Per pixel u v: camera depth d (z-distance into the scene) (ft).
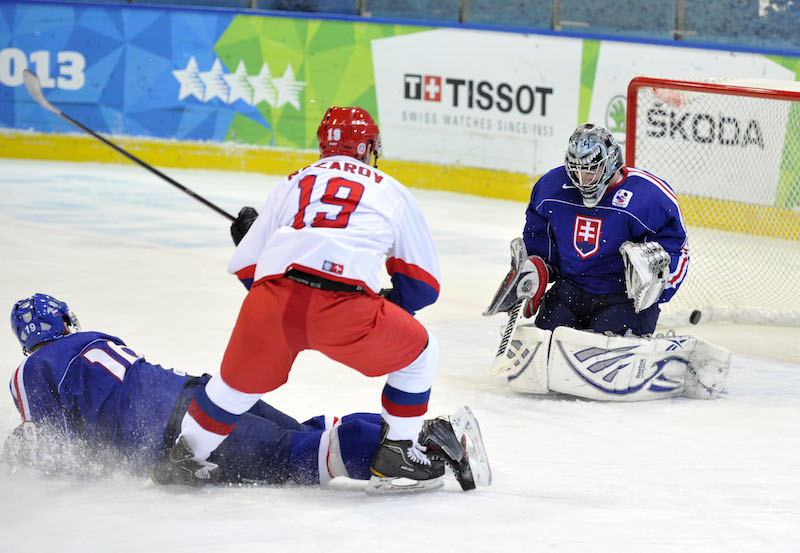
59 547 20.40
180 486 24.66
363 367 23.39
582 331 34.40
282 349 22.99
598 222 35.68
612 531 21.72
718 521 22.49
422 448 24.54
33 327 25.67
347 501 23.85
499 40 81.76
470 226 73.05
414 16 87.30
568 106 79.05
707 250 60.34
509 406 34.32
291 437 25.20
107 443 24.73
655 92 61.67
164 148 95.91
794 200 63.26
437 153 86.53
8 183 85.56
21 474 25.29
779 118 63.52
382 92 88.38
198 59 94.07
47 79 96.53
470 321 47.91
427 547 20.63
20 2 95.50
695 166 62.90
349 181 23.53
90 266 57.93
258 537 21.07
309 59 90.74
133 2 95.76
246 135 93.86
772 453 28.84
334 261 22.53
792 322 47.85
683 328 47.52
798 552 20.65
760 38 72.23
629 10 77.00
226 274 56.80
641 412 33.65
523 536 21.34
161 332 44.09
